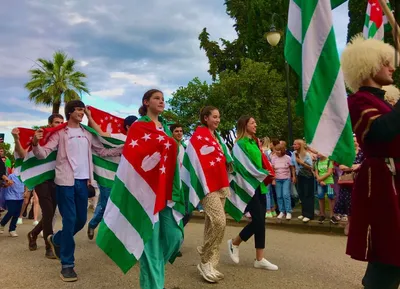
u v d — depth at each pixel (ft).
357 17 50.57
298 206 39.01
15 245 21.93
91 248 20.72
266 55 80.18
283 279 15.28
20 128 16.66
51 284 14.61
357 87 9.07
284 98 70.79
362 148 8.44
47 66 89.25
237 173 16.94
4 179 24.62
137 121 12.81
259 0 81.15
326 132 8.93
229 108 68.59
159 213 12.65
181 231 12.82
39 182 16.42
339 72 9.07
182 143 20.83
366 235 7.91
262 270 16.57
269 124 67.05
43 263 17.67
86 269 16.71
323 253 19.84
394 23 8.51
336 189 27.17
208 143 15.57
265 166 17.31
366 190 8.11
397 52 8.36
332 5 11.94
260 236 16.78
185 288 14.23
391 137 7.80
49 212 18.79
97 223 22.63
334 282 14.92
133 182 12.16
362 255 7.90
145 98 13.20
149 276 12.14
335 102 8.96
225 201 17.22
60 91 89.10
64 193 15.64
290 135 40.50
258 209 16.72
